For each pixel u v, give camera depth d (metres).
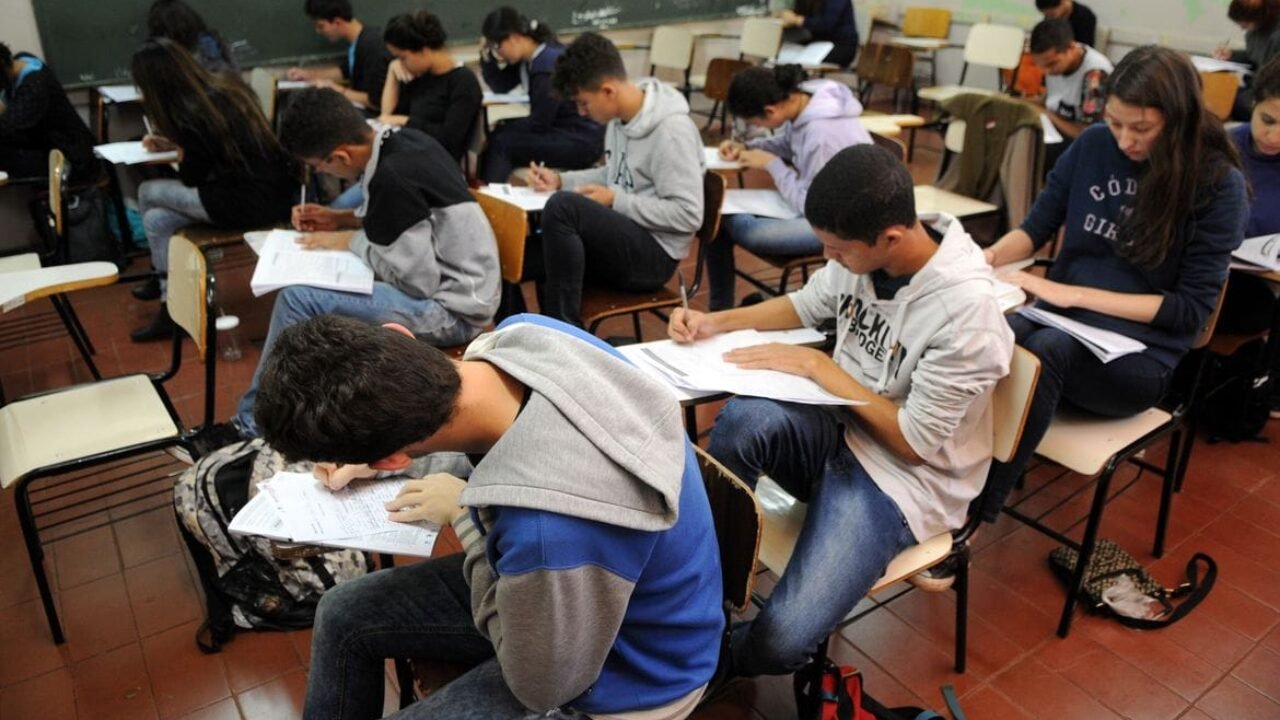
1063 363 1.73
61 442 1.80
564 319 2.39
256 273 2.13
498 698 1.08
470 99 3.65
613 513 0.92
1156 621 1.87
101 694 1.72
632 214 2.46
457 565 1.30
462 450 1.01
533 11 5.46
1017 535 2.17
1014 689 1.73
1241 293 2.21
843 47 6.03
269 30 4.62
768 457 1.50
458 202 2.16
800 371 1.53
